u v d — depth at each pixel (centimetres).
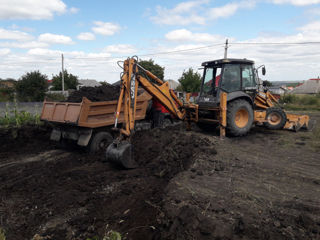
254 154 593
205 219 317
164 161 555
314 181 430
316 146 658
